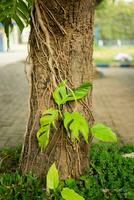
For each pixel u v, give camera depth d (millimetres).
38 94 3451
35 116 3486
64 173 3477
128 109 8945
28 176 3473
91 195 3268
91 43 3477
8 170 3895
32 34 3424
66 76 3365
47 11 3252
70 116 3061
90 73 3502
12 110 8898
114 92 11812
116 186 3479
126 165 3959
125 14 26719
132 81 14617
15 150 4461
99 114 8398
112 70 19547
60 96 3250
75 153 3482
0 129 6930
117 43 28875
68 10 3207
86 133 2975
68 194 2943
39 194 3281
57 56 3340
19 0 3529
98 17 26906
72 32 3316
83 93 3217
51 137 3426
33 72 3467
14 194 3291
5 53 30672
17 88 12750
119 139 6254
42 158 3490
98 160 3932
